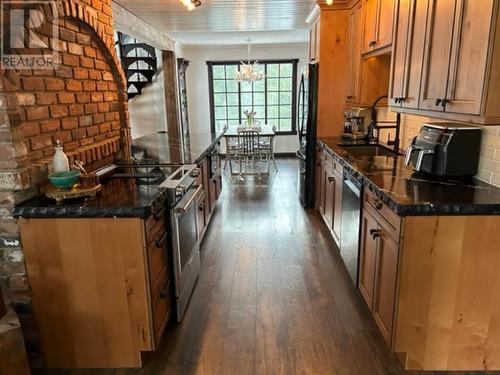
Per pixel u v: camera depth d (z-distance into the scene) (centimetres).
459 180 216
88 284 185
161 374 196
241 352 211
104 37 262
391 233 187
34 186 186
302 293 270
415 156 234
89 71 246
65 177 183
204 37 648
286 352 210
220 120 838
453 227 173
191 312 249
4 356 163
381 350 211
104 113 271
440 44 193
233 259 327
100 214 174
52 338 194
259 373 195
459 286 181
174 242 222
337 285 281
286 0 378
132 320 191
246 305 256
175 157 319
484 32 155
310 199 461
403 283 180
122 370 199
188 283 257
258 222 418
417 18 221
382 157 299
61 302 188
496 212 170
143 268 183
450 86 184
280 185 584
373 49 314
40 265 182
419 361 192
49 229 178
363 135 400
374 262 216
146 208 176
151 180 229
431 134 225
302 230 392
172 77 656
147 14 433
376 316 214
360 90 359
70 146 223
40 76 191
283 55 794
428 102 206
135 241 179
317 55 428
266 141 721
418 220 173
